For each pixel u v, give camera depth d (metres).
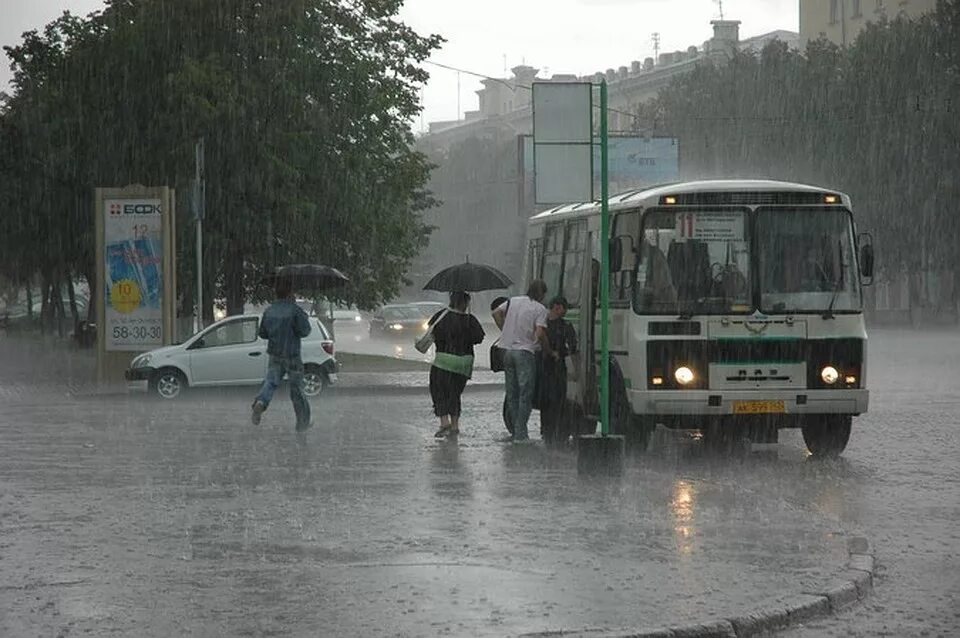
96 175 68.56
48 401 44.75
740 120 107.75
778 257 27.86
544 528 18.19
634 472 24.56
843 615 14.11
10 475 24.17
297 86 65.19
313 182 66.62
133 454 27.69
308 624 12.88
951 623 13.75
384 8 68.81
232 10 64.06
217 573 15.22
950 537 18.61
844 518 20.14
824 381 27.69
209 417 37.50
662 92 118.75
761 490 23.00
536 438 32.41
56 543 17.14
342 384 50.22
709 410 27.38
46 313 111.31
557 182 23.69
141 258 50.75
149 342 50.91
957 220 101.25
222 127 62.97
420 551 16.53
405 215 71.88
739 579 14.95
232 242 65.31
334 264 68.88
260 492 21.78
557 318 30.36
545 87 23.61
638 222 27.95
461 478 23.50
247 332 46.31
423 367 61.50
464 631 12.58
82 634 12.51
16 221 78.81
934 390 46.88
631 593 14.22
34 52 75.69
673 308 27.59
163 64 65.31
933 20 102.50
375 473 24.25
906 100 101.31
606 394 23.84
